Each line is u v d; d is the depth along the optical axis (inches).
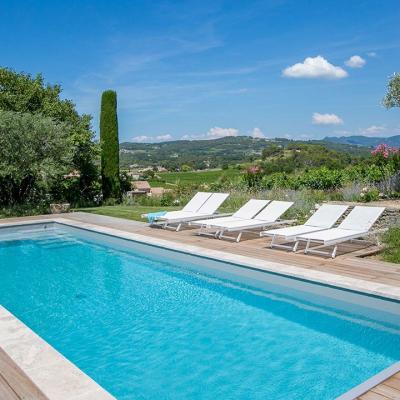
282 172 704.4
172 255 355.9
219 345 203.2
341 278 249.9
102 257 394.9
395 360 183.5
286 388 163.8
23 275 337.4
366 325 222.2
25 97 796.0
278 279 273.3
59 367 150.8
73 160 800.9
